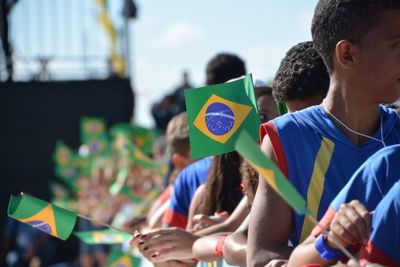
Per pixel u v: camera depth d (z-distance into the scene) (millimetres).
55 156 15547
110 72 16422
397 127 4145
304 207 3418
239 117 4555
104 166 14359
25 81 16219
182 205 6480
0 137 16266
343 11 3877
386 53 3820
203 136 4555
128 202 12086
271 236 3930
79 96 16266
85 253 13062
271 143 3996
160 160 12680
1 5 15688
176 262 5535
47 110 16297
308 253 3590
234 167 5695
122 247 11875
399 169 3666
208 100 4566
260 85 5422
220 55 7523
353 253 3607
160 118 20000
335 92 4027
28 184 16250
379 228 3467
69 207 13906
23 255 14453
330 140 3994
